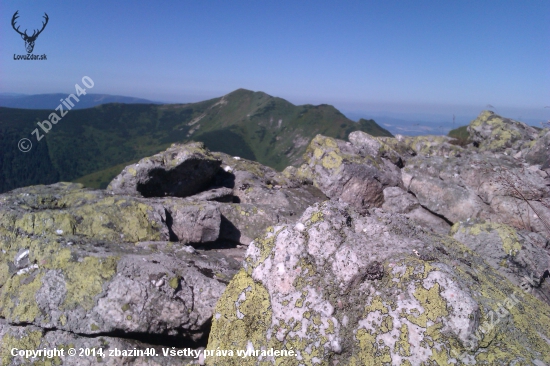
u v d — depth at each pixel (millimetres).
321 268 1565
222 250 2805
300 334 1480
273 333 1522
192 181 3594
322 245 1596
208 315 1859
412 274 1406
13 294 1880
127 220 2357
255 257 1693
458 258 1708
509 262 2422
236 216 3012
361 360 1376
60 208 2455
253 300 1616
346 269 1512
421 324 1321
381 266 1477
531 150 4055
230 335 1608
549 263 2395
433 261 1470
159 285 1833
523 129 5164
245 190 3822
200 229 2691
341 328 1446
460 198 3543
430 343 1295
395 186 4117
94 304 1799
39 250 1960
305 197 3918
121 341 1799
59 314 1804
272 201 3668
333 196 4094
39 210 2336
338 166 4102
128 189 3270
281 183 4098
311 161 4453
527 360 1229
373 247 1589
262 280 1636
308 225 1658
